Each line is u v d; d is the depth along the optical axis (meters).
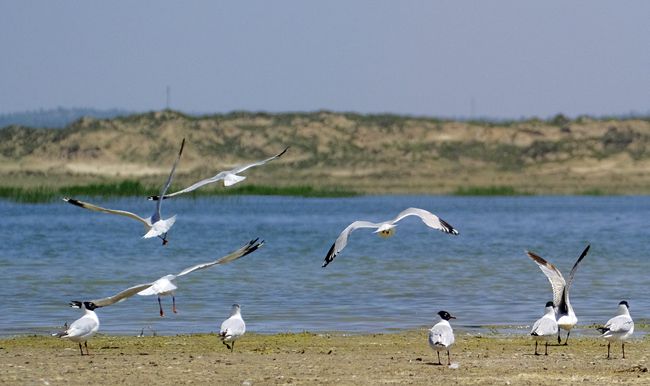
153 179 135.50
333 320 25.06
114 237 53.09
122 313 26.19
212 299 28.97
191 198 97.38
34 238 51.78
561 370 17.81
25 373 17.27
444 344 17.88
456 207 87.62
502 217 73.75
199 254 44.16
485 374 17.38
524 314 26.09
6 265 38.72
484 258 42.44
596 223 66.94
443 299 29.16
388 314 26.12
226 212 76.94
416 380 16.78
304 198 105.88
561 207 88.62
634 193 121.12
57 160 151.25
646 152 150.50
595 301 28.77
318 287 31.88
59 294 30.02
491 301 28.72
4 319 25.09
